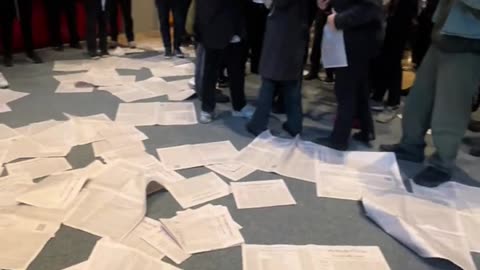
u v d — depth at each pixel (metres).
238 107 3.03
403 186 2.20
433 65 2.29
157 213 1.91
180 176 2.22
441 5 2.18
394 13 2.95
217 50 2.71
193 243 1.72
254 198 2.06
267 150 2.52
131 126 2.79
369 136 2.68
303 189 2.16
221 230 1.81
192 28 2.84
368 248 1.75
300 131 2.74
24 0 3.98
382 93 3.24
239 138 2.69
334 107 3.32
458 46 2.05
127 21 4.72
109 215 1.85
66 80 3.62
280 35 2.45
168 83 3.65
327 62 2.42
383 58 3.11
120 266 1.56
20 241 1.68
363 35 2.32
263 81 2.62
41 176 2.15
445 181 2.26
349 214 1.98
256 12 3.00
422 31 3.60
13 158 2.31
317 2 2.47
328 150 2.55
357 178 2.27
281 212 1.97
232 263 1.63
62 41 4.70
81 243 1.69
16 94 3.25
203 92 2.86
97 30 4.43
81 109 3.03
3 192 1.98
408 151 2.52
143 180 2.09
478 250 1.76
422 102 2.39
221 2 2.56
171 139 2.63
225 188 2.13
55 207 1.88
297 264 1.64
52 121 2.79
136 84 3.60
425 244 1.74
